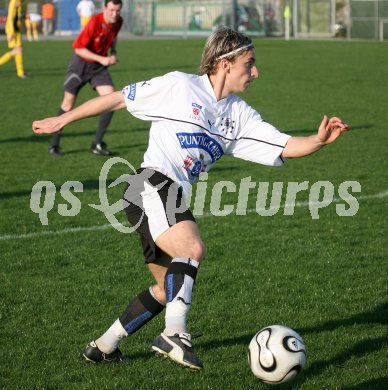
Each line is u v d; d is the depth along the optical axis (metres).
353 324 17.27
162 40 127.44
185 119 13.98
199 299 18.88
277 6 139.00
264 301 18.75
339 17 133.62
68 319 17.61
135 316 14.79
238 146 14.75
